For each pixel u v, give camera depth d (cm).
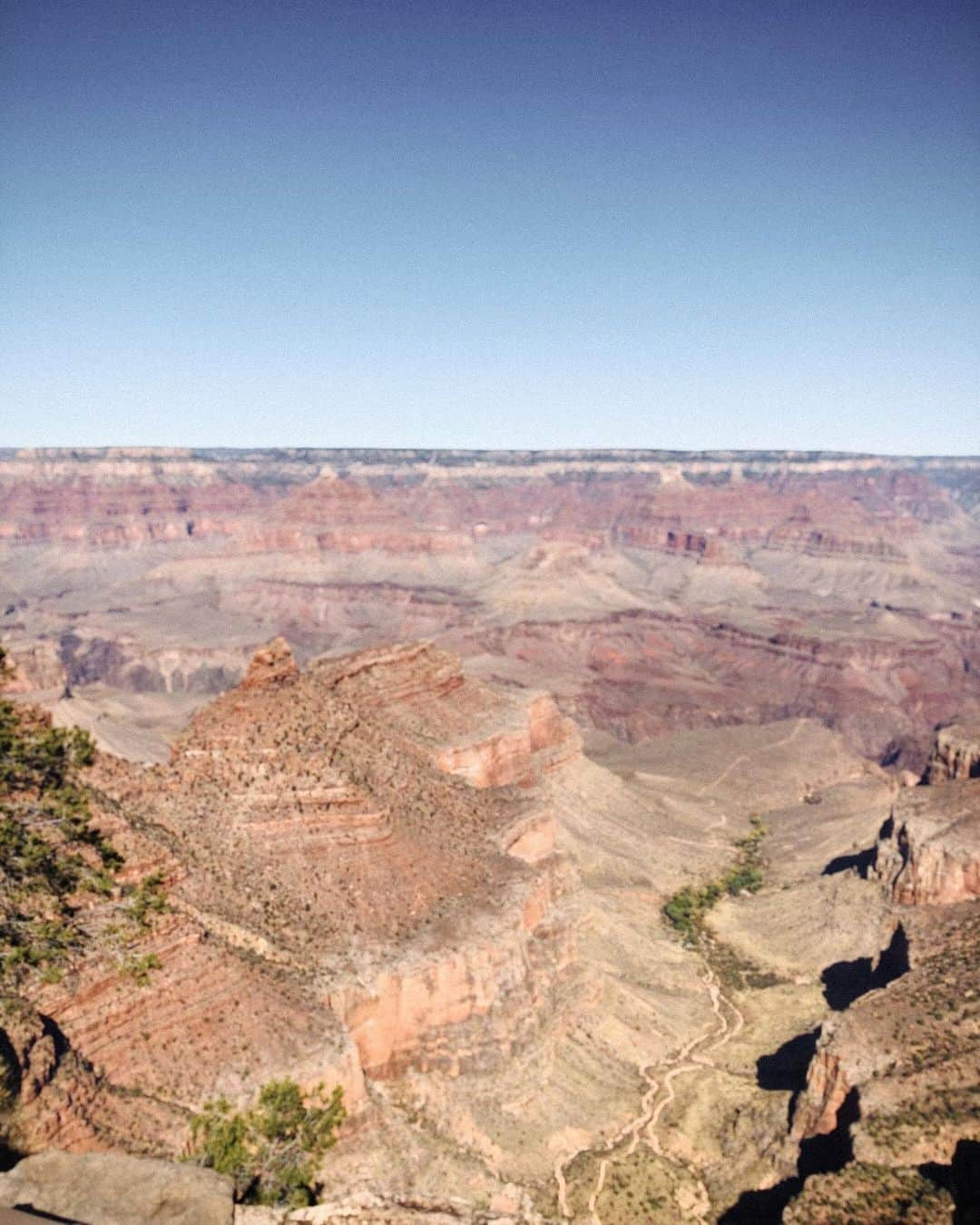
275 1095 5166
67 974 5719
